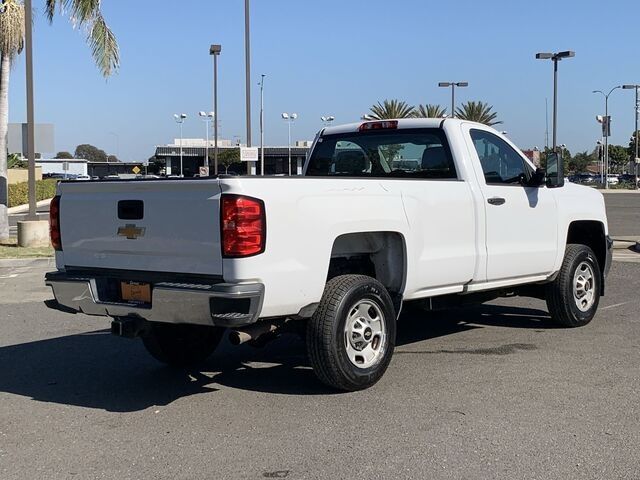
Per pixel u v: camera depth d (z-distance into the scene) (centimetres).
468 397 562
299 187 527
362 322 578
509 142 751
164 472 430
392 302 596
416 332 807
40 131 1816
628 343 737
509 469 425
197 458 451
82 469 438
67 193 596
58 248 607
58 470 436
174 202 523
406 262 603
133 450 467
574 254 795
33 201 1797
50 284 593
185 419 527
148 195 538
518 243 718
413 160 721
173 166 7125
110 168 8738
